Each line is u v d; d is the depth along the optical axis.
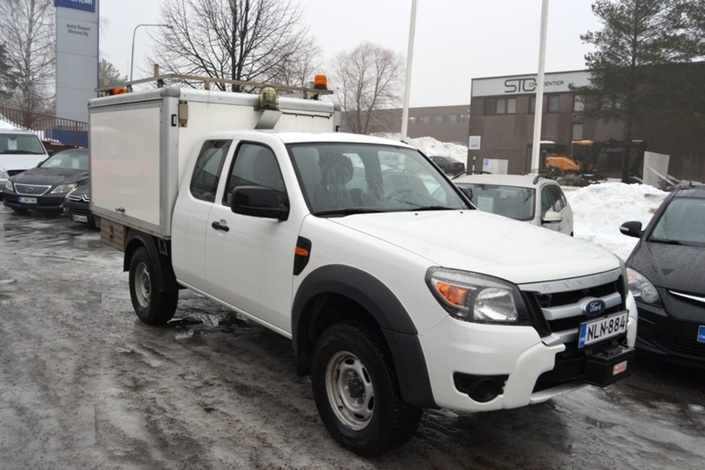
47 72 48.62
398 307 3.32
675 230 6.22
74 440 3.78
